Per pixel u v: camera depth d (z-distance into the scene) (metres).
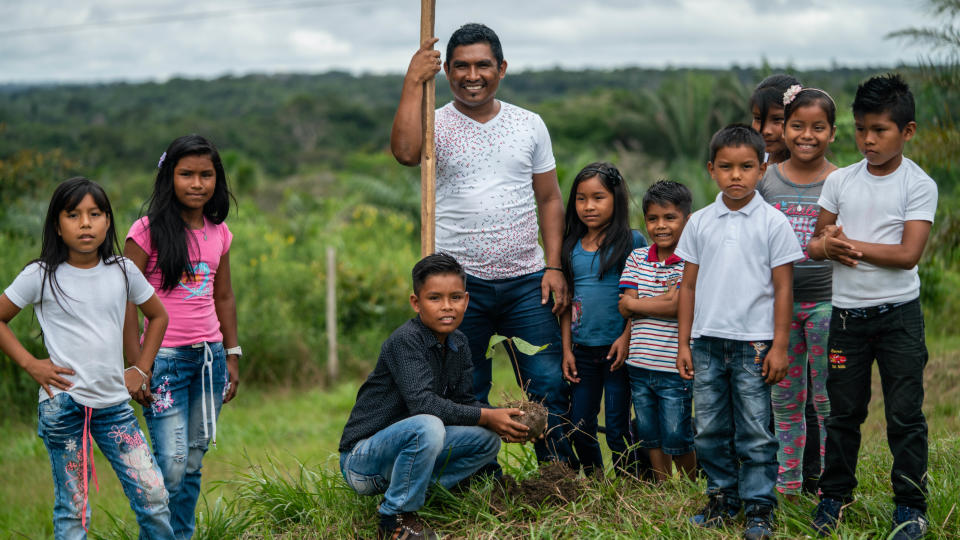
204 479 7.47
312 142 72.62
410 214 19.06
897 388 3.37
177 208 3.74
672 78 25.47
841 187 3.48
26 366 3.34
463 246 4.20
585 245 4.31
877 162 3.33
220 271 4.03
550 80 92.31
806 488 4.18
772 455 3.51
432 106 3.99
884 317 3.36
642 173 21.08
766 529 3.41
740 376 3.50
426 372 3.62
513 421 3.60
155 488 3.49
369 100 110.12
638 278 4.10
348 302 13.27
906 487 3.40
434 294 3.59
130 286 3.51
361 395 3.82
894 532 3.27
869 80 3.32
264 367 11.66
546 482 3.88
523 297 4.25
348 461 3.73
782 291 3.47
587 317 4.25
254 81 122.38
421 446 3.46
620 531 3.57
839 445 3.51
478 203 4.15
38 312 3.42
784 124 3.89
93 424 3.46
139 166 52.16
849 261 3.36
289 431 9.20
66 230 3.32
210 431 3.89
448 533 3.65
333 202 19.11
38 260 3.39
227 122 69.56
